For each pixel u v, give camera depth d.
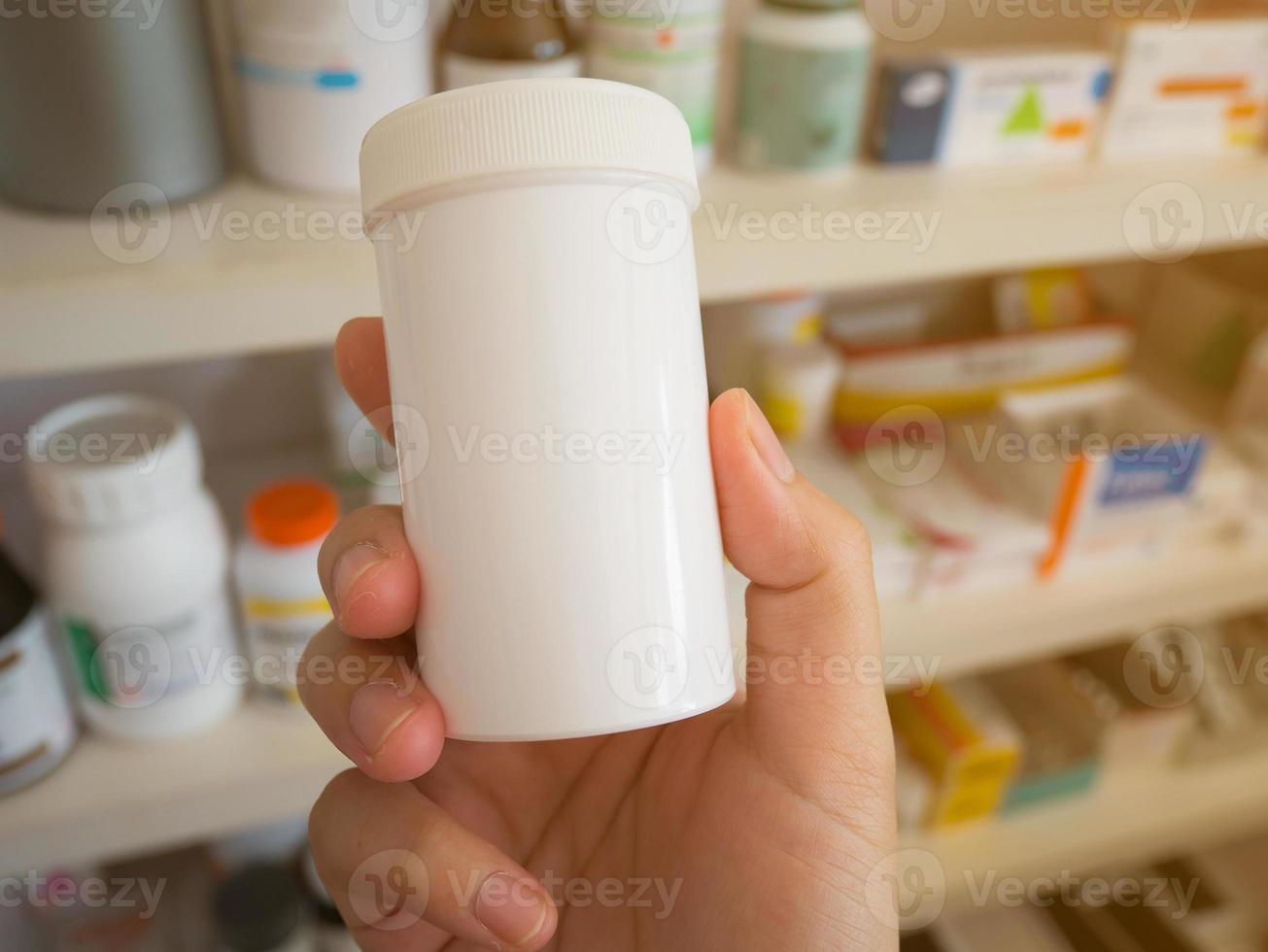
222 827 0.57
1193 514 0.75
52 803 0.53
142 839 0.55
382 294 0.31
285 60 0.47
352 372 0.43
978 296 0.86
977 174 0.61
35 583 0.56
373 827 0.38
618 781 0.46
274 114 0.49
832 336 0.80
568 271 0.28
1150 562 0.76
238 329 0.44
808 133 0.57
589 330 0.28
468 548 0.30
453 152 0.28
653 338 0.30
